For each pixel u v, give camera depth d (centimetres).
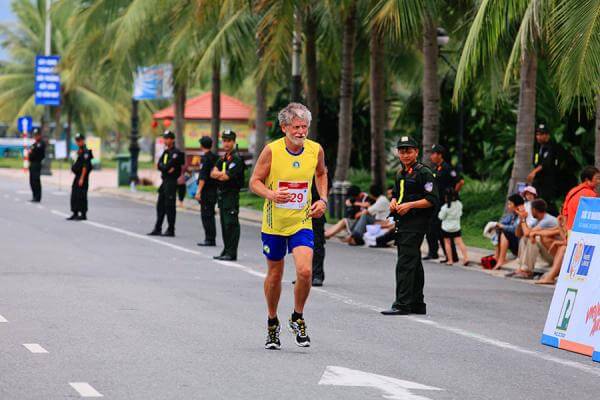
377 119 6425
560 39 3259
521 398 1889
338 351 2264
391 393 1872
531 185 4556
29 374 1927
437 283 3619
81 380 1886
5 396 1750
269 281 2225
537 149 4969
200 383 1894
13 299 2862
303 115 2156
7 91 16512
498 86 5378
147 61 8712
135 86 9019
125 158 9844
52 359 2064
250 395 1814
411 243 2839
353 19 6322
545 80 5788
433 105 5378
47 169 12294
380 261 4244
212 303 2900
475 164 7469
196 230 5425
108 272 3556
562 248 3641
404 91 9525
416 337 2488
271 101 10031
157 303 2866
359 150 8756
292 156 2175
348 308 2925
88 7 8112
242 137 10125
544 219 3800
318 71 8150
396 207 2828
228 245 4056
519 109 4906
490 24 3488
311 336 2442
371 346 2345
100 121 16450
